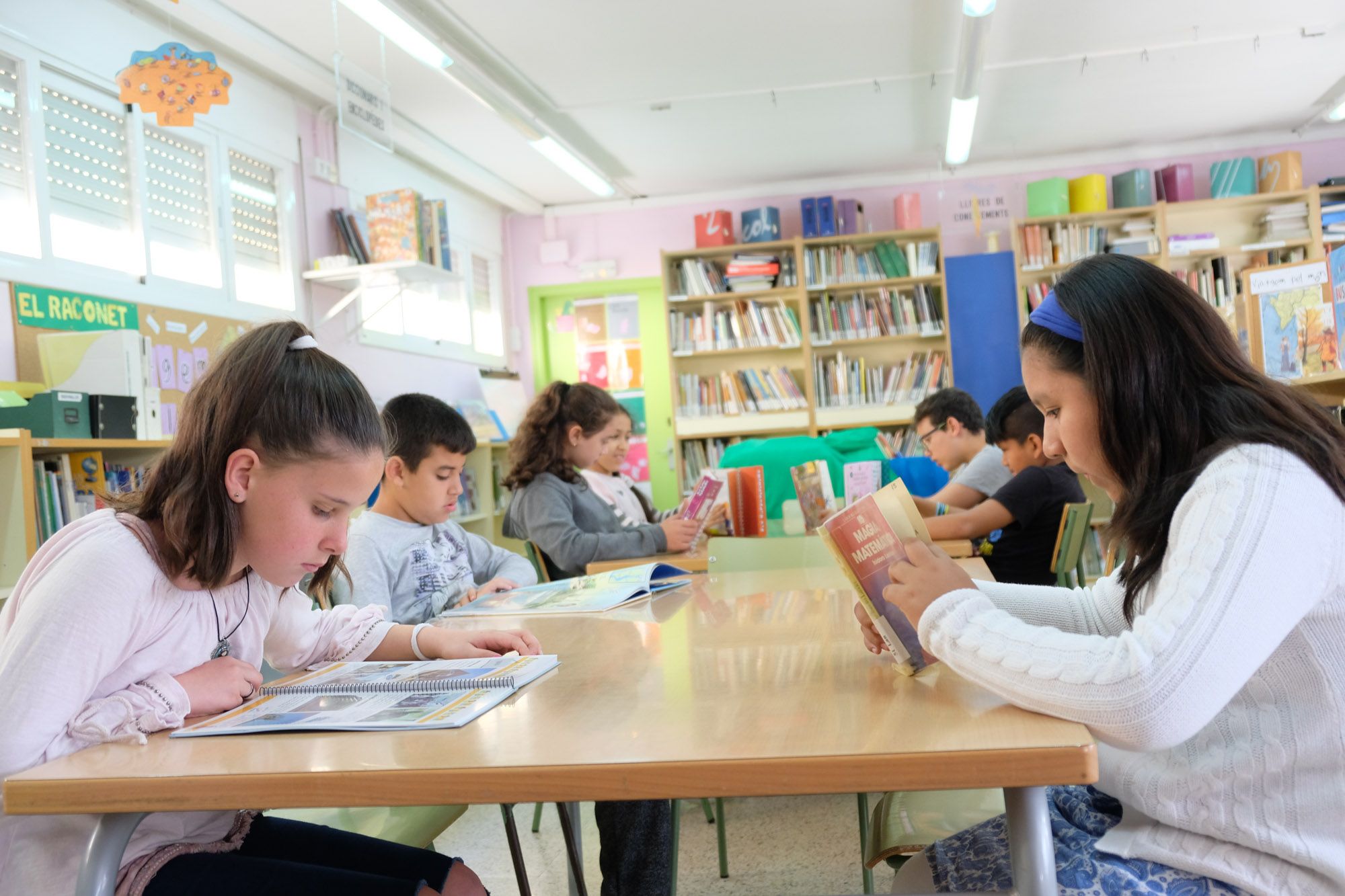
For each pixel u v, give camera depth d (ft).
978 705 2.51
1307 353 8.72
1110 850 2.73
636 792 2.13
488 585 6.42
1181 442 2.74
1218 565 2.39
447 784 2.19
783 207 22.29
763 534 8.94
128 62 11.66
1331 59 16.69
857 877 6.61
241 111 13.78
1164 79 17.24
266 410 2.96
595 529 9.45
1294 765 2.53
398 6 11.44
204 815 3.15
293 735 2.61
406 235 15.29
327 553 3.14
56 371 9.75
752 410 20.65
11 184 10.19
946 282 20.03
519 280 23.15
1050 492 8.89
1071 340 2.93
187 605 3.12
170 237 12.48
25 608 2.81
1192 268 20.20
